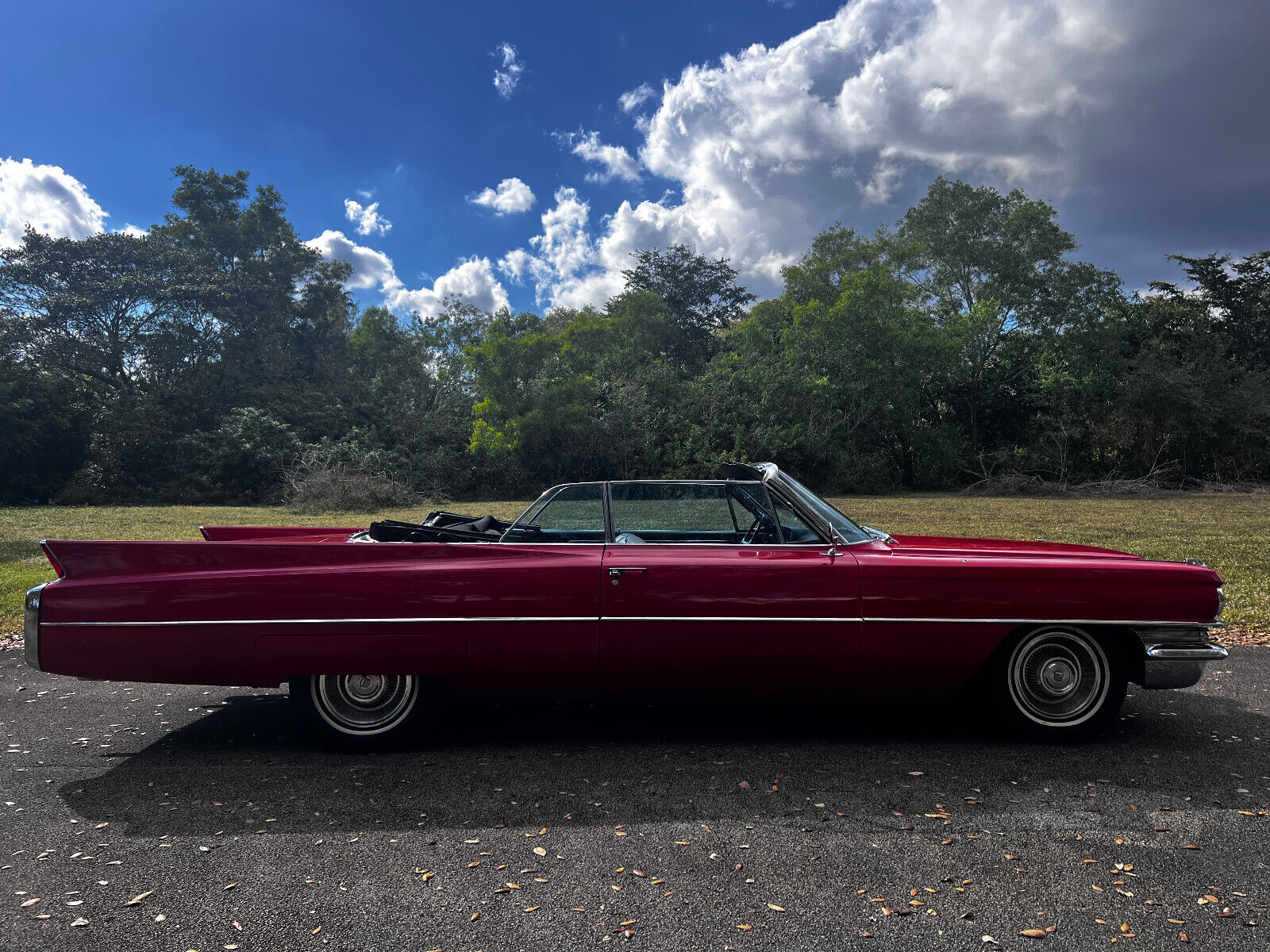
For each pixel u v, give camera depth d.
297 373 35.44
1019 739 3.86
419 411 30.03
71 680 5.13
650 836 2.84
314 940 2.20
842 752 3.70
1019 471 31.48
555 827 2.93
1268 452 30.52
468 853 2.73
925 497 26.53
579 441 27.97
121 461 26.64
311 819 3.01
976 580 3.71
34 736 4.02
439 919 2.31
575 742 3.88
